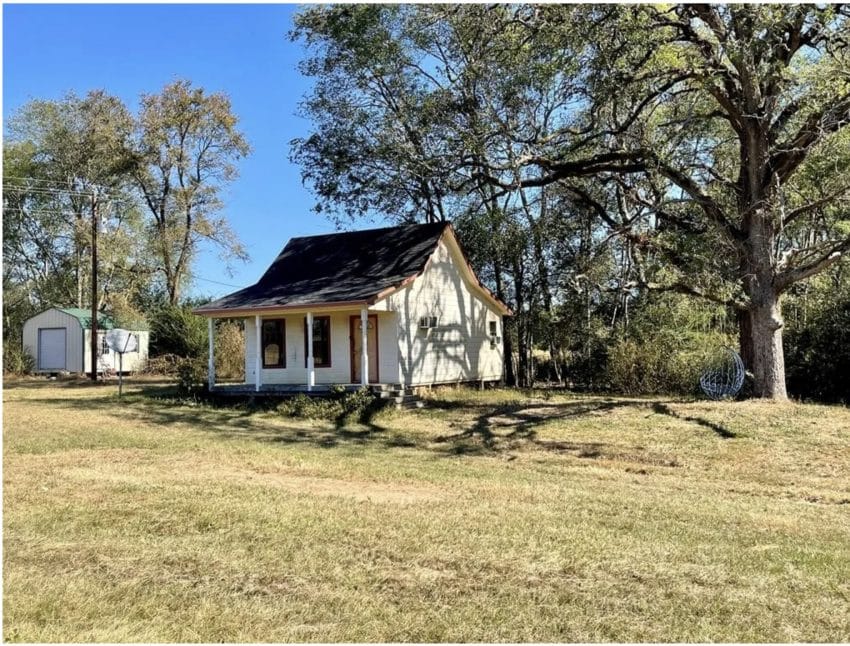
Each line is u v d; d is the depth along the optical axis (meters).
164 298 41.22
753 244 17.31
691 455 12.84
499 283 29.55
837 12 14.30
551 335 27.81
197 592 5.64
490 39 18.45
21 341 37.59
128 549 6.70
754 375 17.70
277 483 9.95
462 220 27.31
